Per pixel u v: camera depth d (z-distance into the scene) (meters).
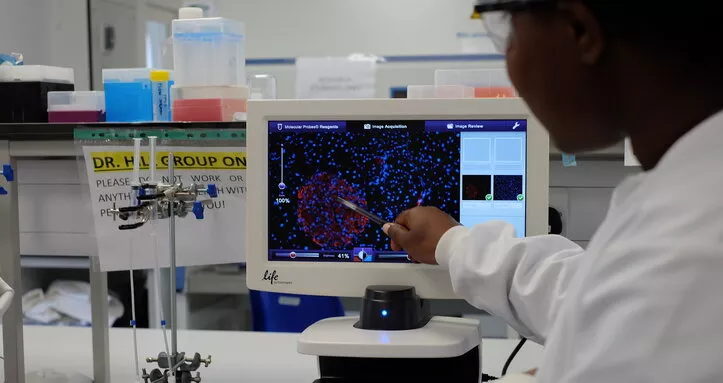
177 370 1.13
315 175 1.10
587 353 0.55
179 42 1.30
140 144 1.23
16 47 2.50
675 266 0.50
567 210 1.31
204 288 2.74
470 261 0.96
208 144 1.24
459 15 3.14
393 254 1.09
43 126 1.25
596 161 1.30
